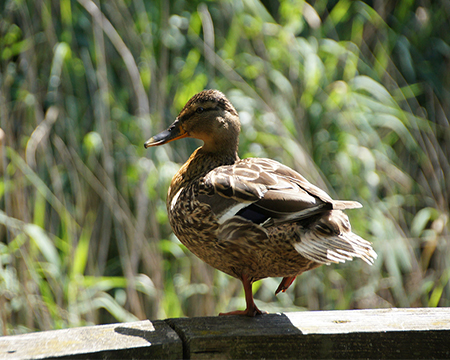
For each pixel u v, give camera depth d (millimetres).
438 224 8844
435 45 10773
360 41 9992
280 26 9102
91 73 8469
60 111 8195
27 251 7359
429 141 9523
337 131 8953
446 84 10516
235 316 4242
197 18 8898
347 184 8555
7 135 7730
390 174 9055
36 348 3486
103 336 3738
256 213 4398
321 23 10438
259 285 8070
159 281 7660
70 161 8016
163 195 7973
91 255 7879
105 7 8859
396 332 3830
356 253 4027
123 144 8328
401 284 8328
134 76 8117
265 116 8477
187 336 3688
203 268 7797
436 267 9102
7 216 7297
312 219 4262
